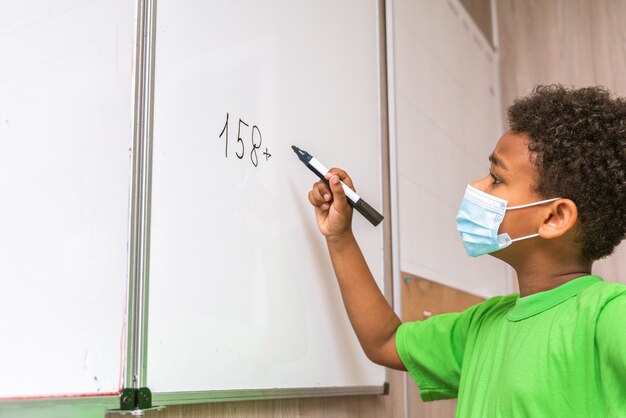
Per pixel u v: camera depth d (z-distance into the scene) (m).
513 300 0.97
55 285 0.70
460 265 1.81
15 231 0.67
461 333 1.01
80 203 0.73
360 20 1.38
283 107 1.09
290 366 1.03
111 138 0.78
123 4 0.81
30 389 0.66
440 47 1.83
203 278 0.89
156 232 0.82
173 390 0.82
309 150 1.15
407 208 1.51
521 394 0.78
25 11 0.70
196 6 0.93
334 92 1.25
